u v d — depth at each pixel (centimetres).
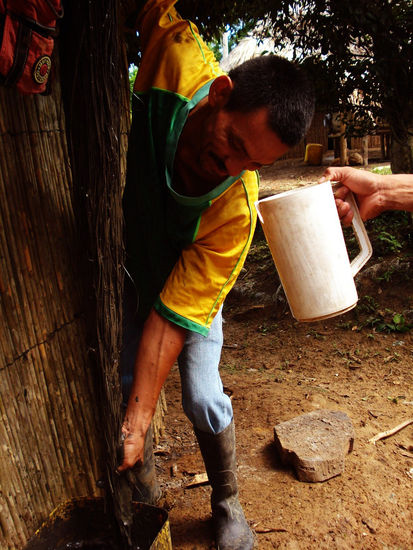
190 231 194
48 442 186
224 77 166
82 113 154
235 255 194
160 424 318
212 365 217
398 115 545
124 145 272
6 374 165
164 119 193
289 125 156
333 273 183
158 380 188
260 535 235
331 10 514
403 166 563
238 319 532
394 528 239
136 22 231
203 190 195
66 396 196
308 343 458
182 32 205
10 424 167
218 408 217
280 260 186
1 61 131
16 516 169
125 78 271
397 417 329
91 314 170
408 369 397
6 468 164
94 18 147
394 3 493
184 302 188
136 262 222
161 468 289
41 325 181
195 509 253
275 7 514
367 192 184
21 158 170
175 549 229
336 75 545
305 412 330
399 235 548
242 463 284
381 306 481
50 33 138
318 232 179
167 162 189
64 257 193
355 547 230
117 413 173
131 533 187
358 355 428
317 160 1464
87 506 183
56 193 188
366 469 276
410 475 274
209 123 170
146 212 208
